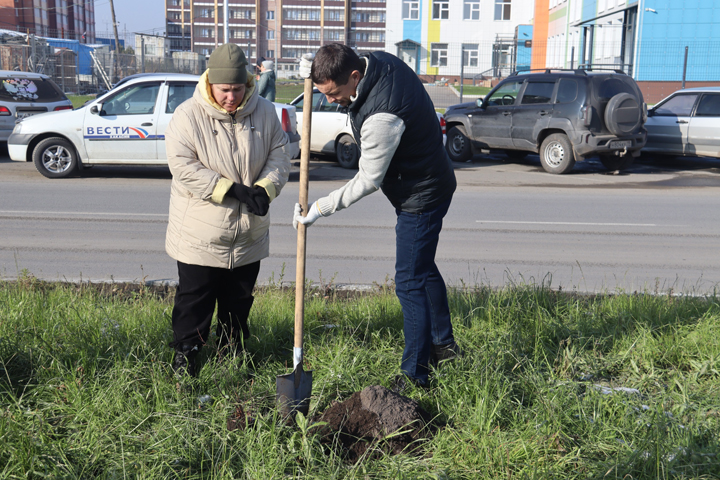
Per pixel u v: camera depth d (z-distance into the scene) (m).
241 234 3.16
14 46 32.97
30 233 7.28
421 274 3.29
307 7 126.38
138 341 3.61
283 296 4.71
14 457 2.47
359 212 9.16
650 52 24.66
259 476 2.43
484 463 2.57
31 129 11.18
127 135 11.02
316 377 3.38
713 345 3.77
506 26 51.06
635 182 12.16
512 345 3.74
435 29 51.53
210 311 3.34
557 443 2.69
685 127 13.66
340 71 2.77
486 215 8.89
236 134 3.07
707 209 9.49
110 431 2.73
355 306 4.52
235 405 2.99
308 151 2.92
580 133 12.48
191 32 126.50
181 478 2.47
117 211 8.66
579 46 32.53
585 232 7.87
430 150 3.04
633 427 2.88
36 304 4.17
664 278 5.88
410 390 3.29
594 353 3.78
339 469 2.53
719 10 23.59
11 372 3.32
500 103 14.10
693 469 2.51
